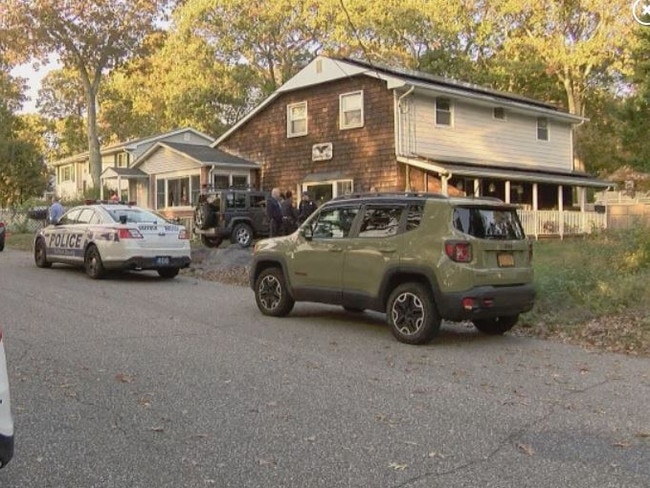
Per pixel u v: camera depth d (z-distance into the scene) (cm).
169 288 1302
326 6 4072
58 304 1062
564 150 2964
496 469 427
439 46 3956
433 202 808
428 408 554
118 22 3688
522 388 620
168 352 743
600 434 496
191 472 418
